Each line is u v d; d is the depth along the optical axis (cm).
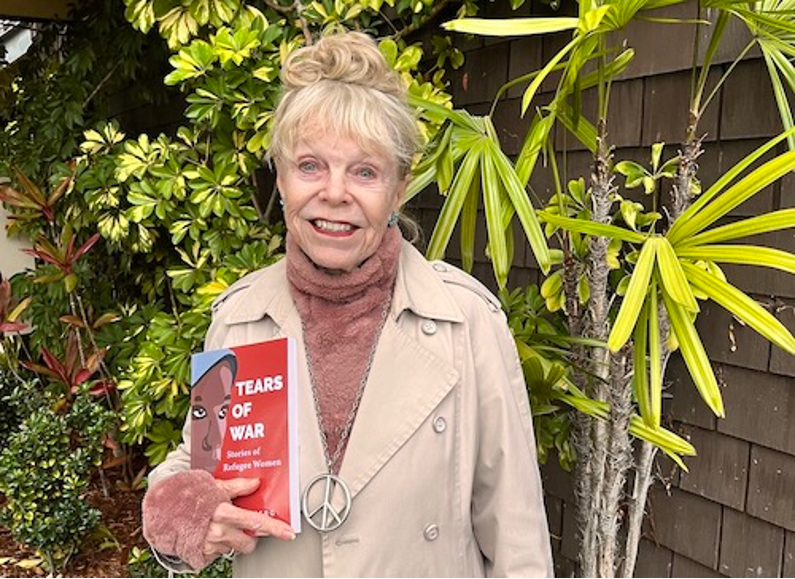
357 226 97
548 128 150
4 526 240
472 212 159
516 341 159
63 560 217
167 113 336
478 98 226
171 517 95
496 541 101
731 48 159
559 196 166
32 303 297
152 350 204
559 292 173
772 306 156
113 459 251
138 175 200
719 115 163
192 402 101
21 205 251
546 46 201
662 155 174
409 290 104
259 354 97
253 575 101
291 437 95
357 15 196
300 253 101
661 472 182
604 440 160
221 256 205
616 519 164
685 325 128
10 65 348
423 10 210
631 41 179
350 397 101
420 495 98
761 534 162
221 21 192
